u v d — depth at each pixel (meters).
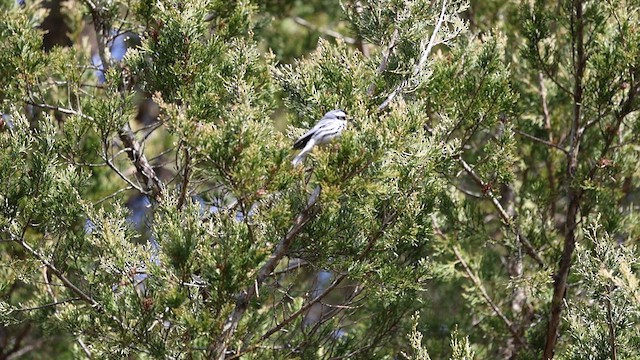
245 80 11.90
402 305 12.84
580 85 13.79
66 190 11.18
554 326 13.33
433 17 11.93
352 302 11.62
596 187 13.23
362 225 10.45
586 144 15.20
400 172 10.34
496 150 12.59
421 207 10.90
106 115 11.99
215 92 11.65
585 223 14.57
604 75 13.30
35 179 11.24
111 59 13.62
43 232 11.57
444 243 14.73
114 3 13.72
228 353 10.45
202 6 11.86
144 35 13.51
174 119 9.75
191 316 9.44
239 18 13.12
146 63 12.27
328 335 12.09
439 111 12.41
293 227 10.17
